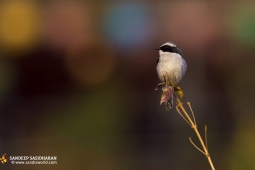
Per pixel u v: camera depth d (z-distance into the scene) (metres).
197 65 16.03
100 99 15.74
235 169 12.05
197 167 12.77
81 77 16.77
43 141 14.12
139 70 16.59
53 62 16.70
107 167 13.16
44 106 16.11
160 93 16.11
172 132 14.78
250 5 16.02
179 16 16.17
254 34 15.91
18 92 16.41
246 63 16.03
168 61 8.44
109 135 14.62
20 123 15.46
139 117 15.42
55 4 16.36
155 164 13.17
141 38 16.41
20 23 16.19
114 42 16.55
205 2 16.12
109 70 16.75
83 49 16.62
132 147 14.04
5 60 16.41
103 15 16.39
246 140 12.45
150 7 16.25
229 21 16.02
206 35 16.08
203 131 14.43
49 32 16.44
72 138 14.40
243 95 15.57
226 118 15.06
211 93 15.64
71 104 16.00
